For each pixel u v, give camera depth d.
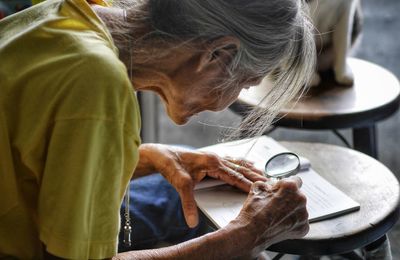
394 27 3.03
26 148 0.76
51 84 0.75
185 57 0.82
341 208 1.03
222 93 0.88
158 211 1.23
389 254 1.11
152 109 2.05
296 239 0.98
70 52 0.76
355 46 1.72
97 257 0.78
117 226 0.79
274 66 0.86
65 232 0.75
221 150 1.22
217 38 0.79
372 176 1.15
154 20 0.80
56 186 0.75
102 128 0.74
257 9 0.78
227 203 1.06
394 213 1.04
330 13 1.49
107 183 0.76
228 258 0.92
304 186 1.09
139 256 0.89
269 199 0.96
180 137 2.36
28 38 0.79
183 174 1.11
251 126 1.01
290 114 1.38
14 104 0.76
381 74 1.61
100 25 0.81
